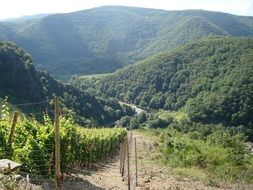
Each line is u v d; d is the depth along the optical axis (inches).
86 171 1054.4
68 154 889.5
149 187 861.8
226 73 6727.4
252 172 1164.5
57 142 462.6
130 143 2049.7
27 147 756.6
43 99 4564.5
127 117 6092.5
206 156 1402.6
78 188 753.6
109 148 1779.0
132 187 812.6
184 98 7327.8
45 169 766.5
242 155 1523.1
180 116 6072.8
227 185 999.6
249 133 4471.0
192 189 896.3
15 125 717.3
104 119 5989.2
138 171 1179.3
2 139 713.6
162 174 1127.0
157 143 2283.5
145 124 5989.2
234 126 5265.8
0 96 3762.3
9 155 713.6
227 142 1777.8
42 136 781.9
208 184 995.9
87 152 1175.6
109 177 995.9
